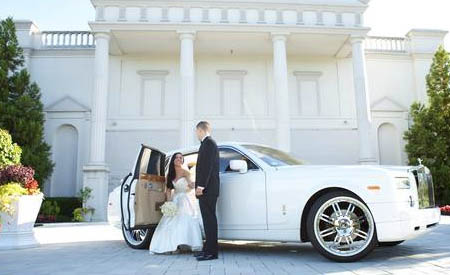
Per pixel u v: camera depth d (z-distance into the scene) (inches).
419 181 205.9
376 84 968.9
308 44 872.9
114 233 425.4
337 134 930.1
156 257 223.8
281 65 788.0
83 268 187.2
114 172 880.9
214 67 940.0
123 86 919.7
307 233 205.3
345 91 952.9
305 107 939.3
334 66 964.6
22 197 287.3
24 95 753.6
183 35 781.3
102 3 786.2
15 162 373.1
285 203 208.7
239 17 803.4
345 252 192.1
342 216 195.9
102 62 771.4
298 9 815.1
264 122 918.4
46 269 185.8
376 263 186.7
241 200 220.7
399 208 188.9
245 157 230.5
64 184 885.8
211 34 805.2
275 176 214.8
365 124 793.6
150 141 900.0
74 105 897.5
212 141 214.5
